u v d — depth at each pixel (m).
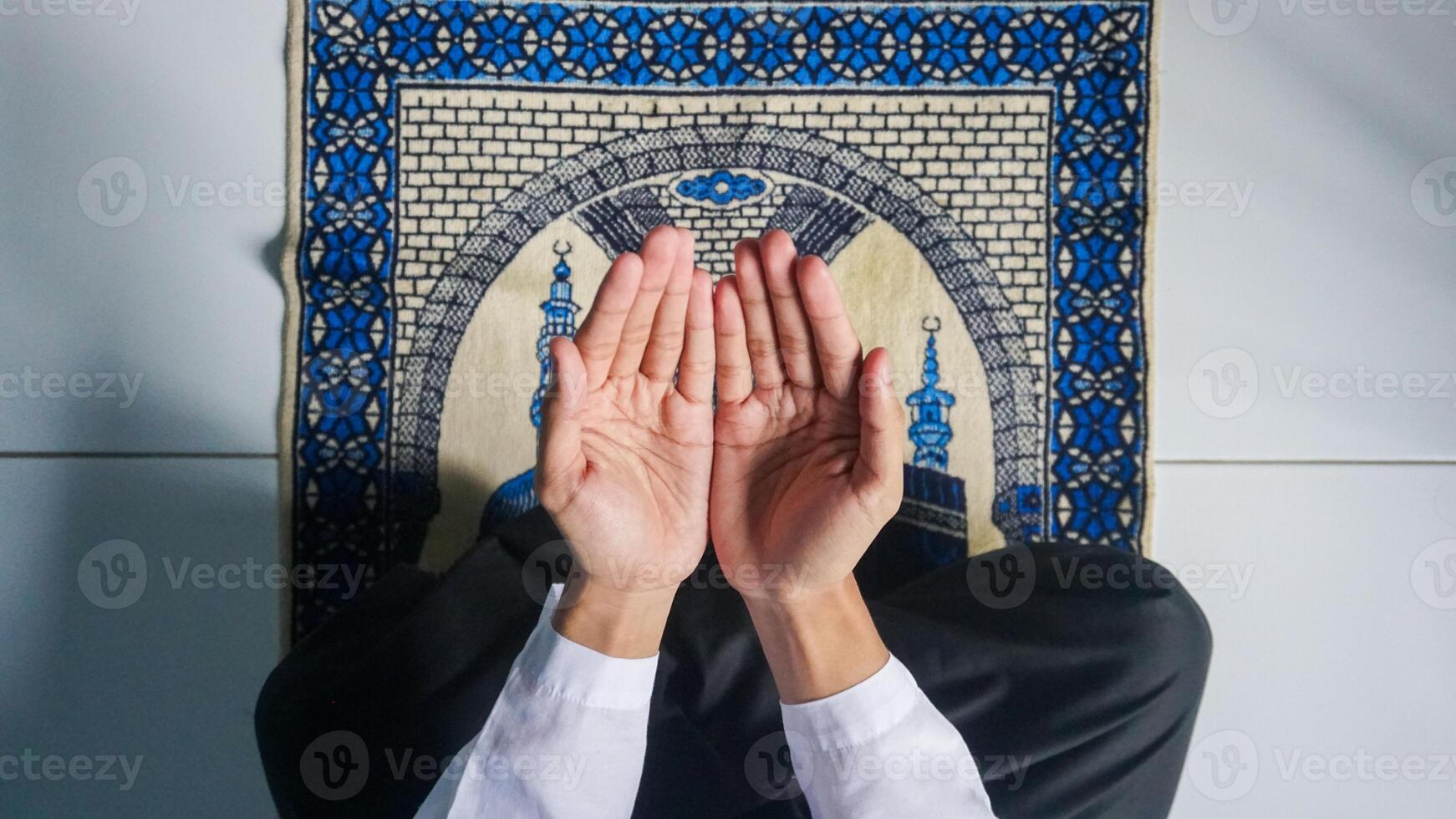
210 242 1.08
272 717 0.78
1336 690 1.09
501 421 1.08
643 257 0.54
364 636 0.84
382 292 1.08
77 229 1.08
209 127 1.08
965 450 1.08
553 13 1.09
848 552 0.60
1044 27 1.09
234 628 1.08
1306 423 1.09
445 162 1.08
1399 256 1.09
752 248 0.58
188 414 1.08
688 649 0.78
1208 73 1.09
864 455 0.57
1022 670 0.80
